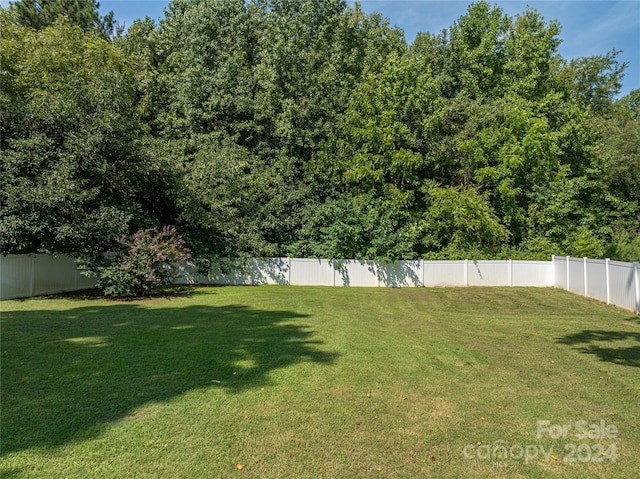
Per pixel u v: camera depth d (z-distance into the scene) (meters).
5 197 11.78
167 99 22.06
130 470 3.18
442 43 28.89
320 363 6.05
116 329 8.19
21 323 8.73
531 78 23.64
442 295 15.83
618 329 9.14
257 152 22.11
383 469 3.29
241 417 4.16
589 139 24.48
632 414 4.39
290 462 3.35
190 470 3.20
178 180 16.59
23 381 5.06
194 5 25.02
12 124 12.59
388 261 19.05
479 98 23.14
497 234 20.14
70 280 15.17
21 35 17.30
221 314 10.31
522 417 4.29
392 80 21.58
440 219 20.50
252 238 19.19
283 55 22.02
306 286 18.64
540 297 15.30
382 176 20.47
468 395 4.88
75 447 3.50
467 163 21.64
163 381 5.14
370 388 5.05
